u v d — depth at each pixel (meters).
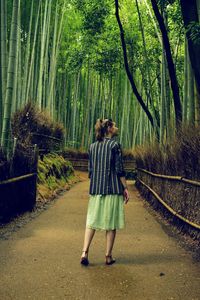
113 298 3.12
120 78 24.52
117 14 12.15
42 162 12.16
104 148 4.27
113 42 15.04
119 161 4.23
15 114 11.09
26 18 14.80
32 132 11.78
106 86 25.72
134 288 3.37
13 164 6.87
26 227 6.22
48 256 4.44
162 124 10.41
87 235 4.19
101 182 4.23
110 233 4.19
